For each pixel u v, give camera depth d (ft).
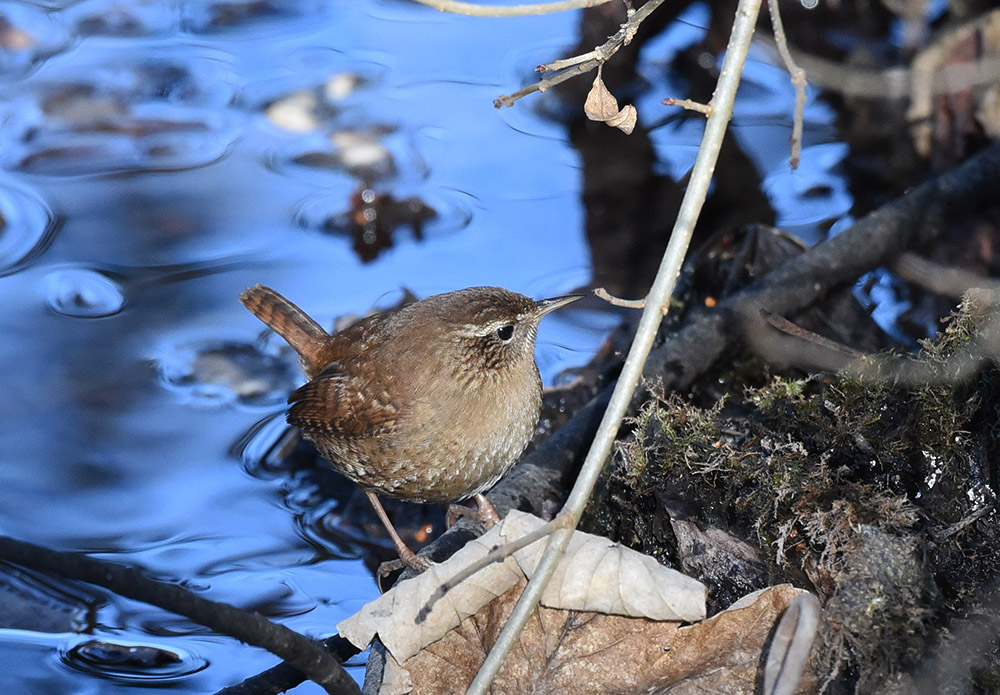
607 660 22.58
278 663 27.55
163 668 27.68
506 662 22.77
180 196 45.60
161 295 41.24
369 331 30.91
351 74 52.39
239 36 55.98
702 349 32.76
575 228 43.04
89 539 31.65
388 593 22.98
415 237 43.01
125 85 52.06
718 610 23.68
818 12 47.75
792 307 33.96
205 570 30.73
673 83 49.80
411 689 22.63
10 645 28.22
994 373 24.53
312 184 46.14
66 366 37.86
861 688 20.52
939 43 41.06
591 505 28.48
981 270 35.70
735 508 25.29
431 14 57.06
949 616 21.09
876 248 35.50
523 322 29.12
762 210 42.04
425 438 28.68
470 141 47.91
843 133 45.39
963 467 23.99
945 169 41.60
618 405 20.52
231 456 35.04
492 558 19.63
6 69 53.31
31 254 42.80
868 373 26.03
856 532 22.35
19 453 34.71
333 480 34.37
